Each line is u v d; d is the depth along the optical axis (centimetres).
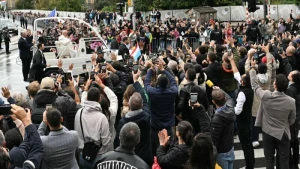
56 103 634
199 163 449
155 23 3253
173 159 525
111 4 7419
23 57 1831
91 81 722
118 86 838
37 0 9462
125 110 704
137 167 456
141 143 618
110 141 646
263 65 880
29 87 764
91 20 4406
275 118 708
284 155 718
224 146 661
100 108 615
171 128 740
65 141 523
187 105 751
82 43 1593
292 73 794
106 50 1609
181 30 2747
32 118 629
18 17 7481
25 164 452
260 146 977
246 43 1911
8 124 638
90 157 595
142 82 849
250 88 781
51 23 3438
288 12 4269
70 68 983
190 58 1177
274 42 1588
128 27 2795
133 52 1412
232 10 4428
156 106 726
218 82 970
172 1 4906
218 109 663
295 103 776
